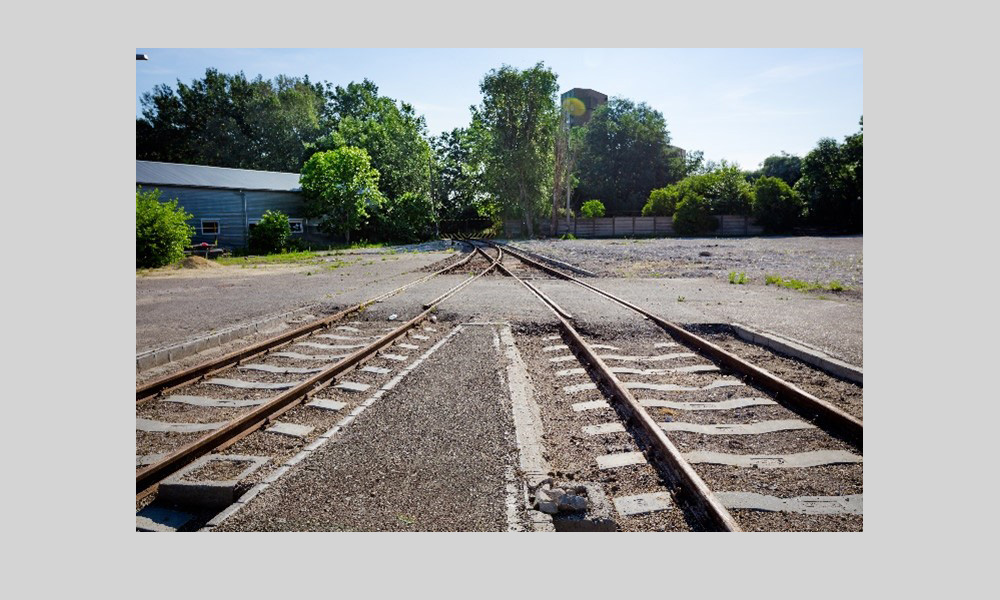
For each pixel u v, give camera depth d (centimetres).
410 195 4791
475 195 6400
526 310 1082
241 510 371
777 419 525
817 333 848
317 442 468
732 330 927
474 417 522
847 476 416
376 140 5281
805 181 4959
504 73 5128
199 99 6981
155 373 696
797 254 2494
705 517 365
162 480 408
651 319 980
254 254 3409
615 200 6519
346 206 4128
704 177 5022
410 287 1478
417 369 690
